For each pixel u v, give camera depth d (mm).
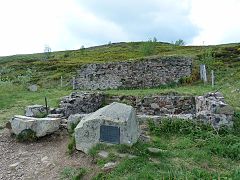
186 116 11945
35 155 9938
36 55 78812
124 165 8055
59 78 34562
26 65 49000
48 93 23031
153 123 11789
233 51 37500
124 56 53500
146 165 8078
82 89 27359
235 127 11477
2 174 8867
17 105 17594
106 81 26672
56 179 8281
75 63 46625
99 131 9266
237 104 14773
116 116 9305
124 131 9109
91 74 27328
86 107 16594
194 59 32188
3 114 15195
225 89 19953
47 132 11109
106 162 8438
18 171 8977
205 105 13367
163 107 16656
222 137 10406
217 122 11344
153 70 25438
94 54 61875
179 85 24359
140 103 17109
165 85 24812
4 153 10203
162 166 8148
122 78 26156
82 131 9445
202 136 10688
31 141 11023
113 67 26500
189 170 8086
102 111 9602
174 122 11547
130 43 77875
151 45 51406
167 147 9914
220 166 8656
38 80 34875
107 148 9031
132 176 7496
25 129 11062
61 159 9375
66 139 10977
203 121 11516
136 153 8797
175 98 16500
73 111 15516
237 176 7645
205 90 19812
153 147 9617
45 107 14109
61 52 80562
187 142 10258
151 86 25375
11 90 24547
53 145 10688
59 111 14422
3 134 11703
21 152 10227
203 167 8461
